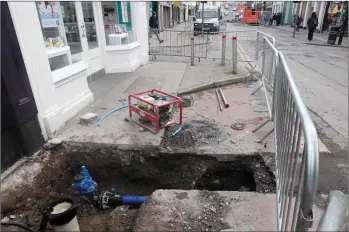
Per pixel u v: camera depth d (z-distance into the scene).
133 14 8.15
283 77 2.68
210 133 3.99
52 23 4.77
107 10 7.23
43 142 3.68
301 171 1.44
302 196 1.34
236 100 5.62
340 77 7.88
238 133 4.05
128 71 7.83
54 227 2.46
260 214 2.51
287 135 2.10
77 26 5.95
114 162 3.74
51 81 3.80
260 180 3.24
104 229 2.81
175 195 2.78
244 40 15.22
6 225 2.57
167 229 2.37
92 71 6.77
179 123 4.32
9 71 2.99
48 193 3.20
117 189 3.76
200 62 9.70
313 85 7.01
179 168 3.64
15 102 3.10
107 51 7.41
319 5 24.67
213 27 21.09
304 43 16.30
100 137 3.85
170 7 31.89
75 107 4.65
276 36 20.64
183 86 6.45
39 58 3.53
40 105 3.58
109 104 5.19
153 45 14.31
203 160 3.57
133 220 2.81
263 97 5.77
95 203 3.29
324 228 1.58
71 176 3.72
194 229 2.36
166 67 8.67
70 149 3.74
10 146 3.20
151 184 3.79
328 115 5.04
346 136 4.18
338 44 15.57
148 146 3.64
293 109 1.87
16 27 3.10
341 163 3.44
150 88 6.25
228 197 2.73
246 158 3.50
